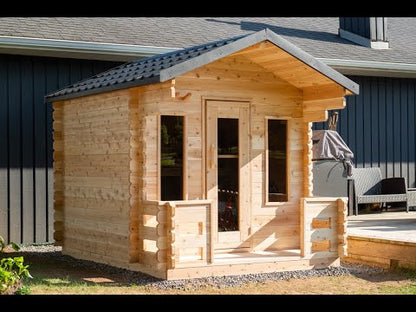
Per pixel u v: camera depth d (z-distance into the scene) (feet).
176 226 28.09
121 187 30.89
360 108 52.60
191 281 28.19
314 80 32.14
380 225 41.50
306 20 58.13
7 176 39.86
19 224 40.22
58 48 39.37
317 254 31.42
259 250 32.55
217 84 31.53
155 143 30.09
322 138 44.93
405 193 50.21
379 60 50.19
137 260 30.09
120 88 29.73
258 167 32.63
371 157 52.85
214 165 31.40
